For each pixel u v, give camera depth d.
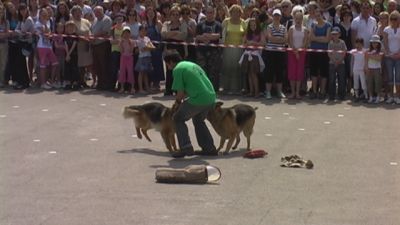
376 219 7.86
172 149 11.12
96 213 8.06
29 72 17.66
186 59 16.48
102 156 10.89
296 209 8.22
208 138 10.99
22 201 8.54
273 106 15.16
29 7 17.80
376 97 15.62
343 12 16.30
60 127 13.00
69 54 16.98
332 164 10.42
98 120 13.65
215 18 16.80
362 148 11.48
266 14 16.17
